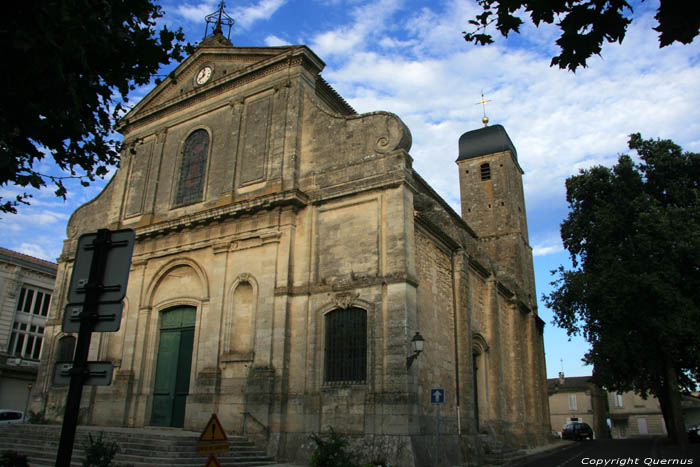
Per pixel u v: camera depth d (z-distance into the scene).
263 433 17.41
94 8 6.58
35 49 5.50
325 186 20.14
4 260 36.53
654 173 27.73
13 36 5.26
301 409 17.53
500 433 23.12
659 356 25.39
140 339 22.70
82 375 5.00
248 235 20.77
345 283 18.31
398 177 18.45
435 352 19.02
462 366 20.64
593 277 26.38
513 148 38.41
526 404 30.34
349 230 19.00
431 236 20.52
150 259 23.81
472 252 24.62
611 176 28.02
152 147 26.92
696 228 24.20
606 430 52.03
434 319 19.47
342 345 17.78
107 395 22.39
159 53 7.69
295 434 17.31
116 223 26.27
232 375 19.19
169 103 26.67
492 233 35.25
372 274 17.94
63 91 6.41
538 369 32.53
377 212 18.62
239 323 20.09
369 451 15.70
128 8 7.29
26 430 19.92
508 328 28.73
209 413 19.05
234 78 24.45
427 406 17.47
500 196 35.88
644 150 28.67
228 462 15.66
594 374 28.92
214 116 25.05
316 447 16.59
